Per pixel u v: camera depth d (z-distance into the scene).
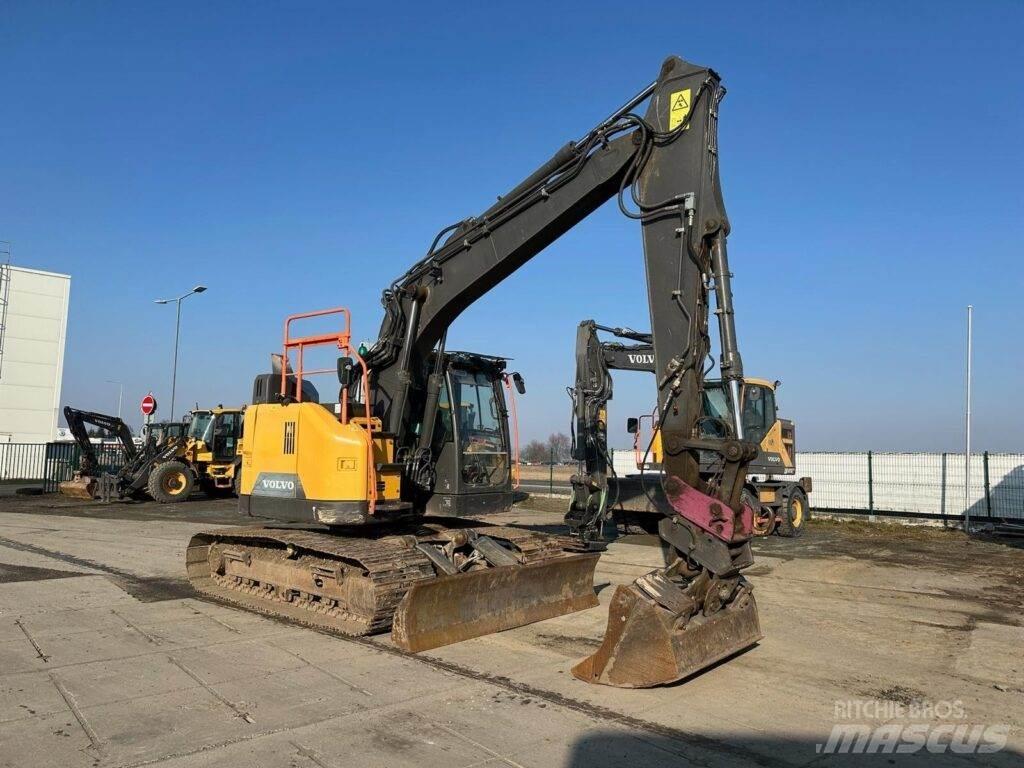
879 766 4.45
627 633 5.75
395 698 5.41
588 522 13.45
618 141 6.64
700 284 5.98
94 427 28.30
